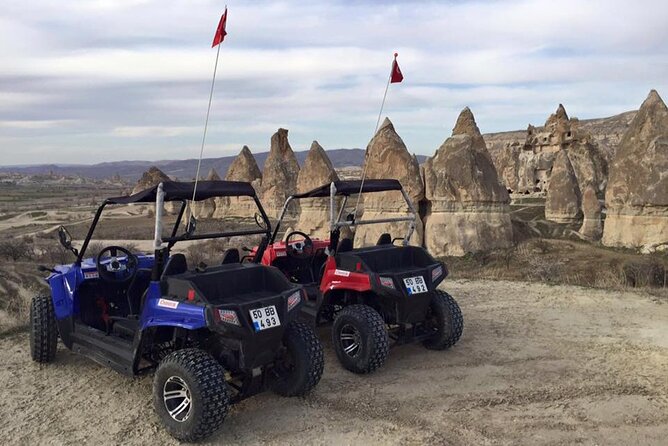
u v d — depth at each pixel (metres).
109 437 5.20
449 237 21.92
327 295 7.25
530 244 22.20
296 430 5.33
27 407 5.87
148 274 7.38
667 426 5.30
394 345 7.06
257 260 7.55
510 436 5.13
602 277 14.32
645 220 21.23
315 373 5.90
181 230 35.91
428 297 7.00
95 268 7.04
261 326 5.26
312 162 28.73
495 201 22.27
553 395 6.05
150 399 6.06
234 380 5.68
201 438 5.09
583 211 31.81
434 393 6.16
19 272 16.94
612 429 5.25
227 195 6.69
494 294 11.21
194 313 5.13
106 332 6.63
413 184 22.81
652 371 6.74
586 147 50.38
